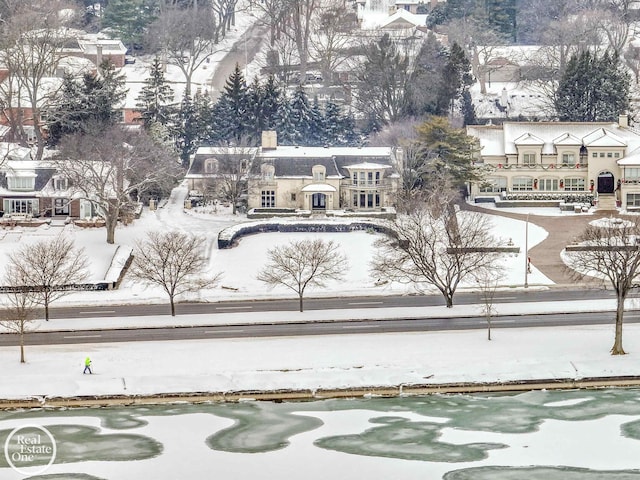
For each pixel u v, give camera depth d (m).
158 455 163.12
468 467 160.00
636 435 168.38
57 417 174.00
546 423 172.12
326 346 194.38
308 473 159.00
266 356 190.50
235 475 158.25
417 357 189.75
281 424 172.50
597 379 183.75
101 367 186.25
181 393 179.25
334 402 179.88
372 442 166.88
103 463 160.50
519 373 184.50
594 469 159.62
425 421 173.12
